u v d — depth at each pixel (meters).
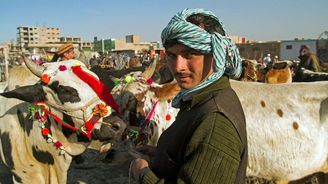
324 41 29.77
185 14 1.36
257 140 3.25
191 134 1.27
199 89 1.39
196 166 1.17
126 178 5.75
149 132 3.54
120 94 3.60
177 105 1.56
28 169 3.29
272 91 3.45
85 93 2.97
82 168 6.19
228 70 1.48
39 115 3.04
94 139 3.08
